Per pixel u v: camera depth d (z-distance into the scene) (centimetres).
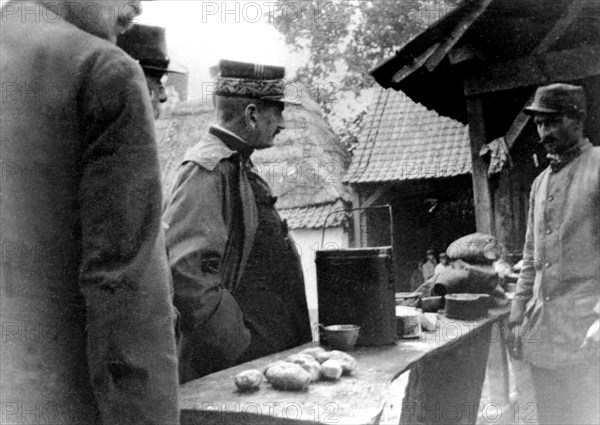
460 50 368
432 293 318
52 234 137
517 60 371
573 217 259
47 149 136
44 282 137
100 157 131
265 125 294
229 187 282
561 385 259
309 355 193
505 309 307
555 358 258
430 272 601
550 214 266
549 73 362
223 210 278
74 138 135
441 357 291
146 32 238
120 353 127
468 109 391
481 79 381
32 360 136
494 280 311
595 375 247
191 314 251
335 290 233
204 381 186
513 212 391
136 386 128
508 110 421
